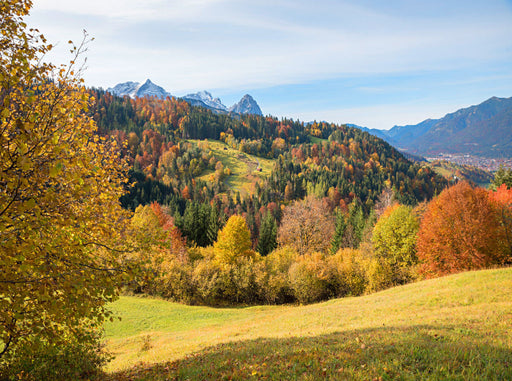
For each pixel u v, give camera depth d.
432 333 11.02
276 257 53.94
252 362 9.26
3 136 5.65
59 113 6.98
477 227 33.75
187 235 79.94
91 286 7.28
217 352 12.29
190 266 50.19
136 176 135.62
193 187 161.12
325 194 147.50
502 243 35.19
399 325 14.44
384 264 45.06
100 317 7.70
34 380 8.06
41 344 7.94
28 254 6.33
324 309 28.03
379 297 29.45
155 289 47.12
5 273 6.21
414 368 7.16
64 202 7.10
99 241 8.97
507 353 7.90
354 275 47.44
